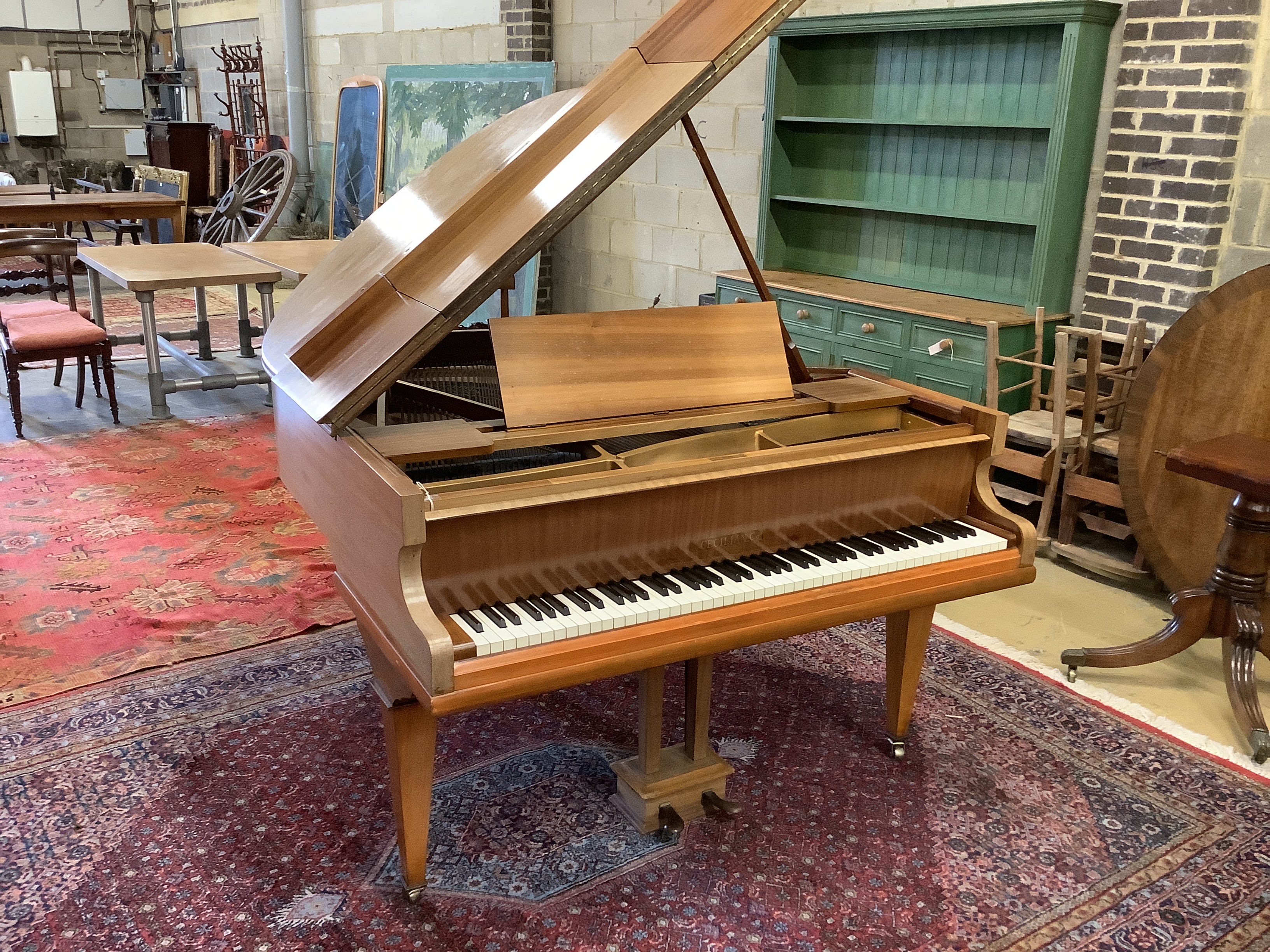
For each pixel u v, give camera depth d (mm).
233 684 2812
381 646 1753
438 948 1879
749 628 1869
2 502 4051
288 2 9508
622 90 1938
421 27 7996
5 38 12148
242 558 3617
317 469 2104
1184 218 3561
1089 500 3834
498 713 2705
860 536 2172
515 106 6426
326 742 2547
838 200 4773
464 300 1736
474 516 1701
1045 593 3506
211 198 11016
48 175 12703
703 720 2240
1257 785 2443
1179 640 2746
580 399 2014
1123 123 3689
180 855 2123
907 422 2406
